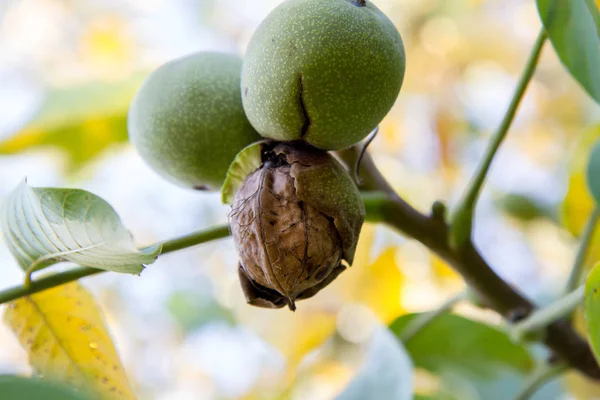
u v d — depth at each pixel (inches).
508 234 29.2
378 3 33.6
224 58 18.7
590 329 16.5
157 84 18.5
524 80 17.8
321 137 17.2
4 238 17.1
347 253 17.2
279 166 17.3
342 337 25.3
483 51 33.0
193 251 33.2
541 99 32.5
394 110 30.8
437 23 33.4
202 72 18.4
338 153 18.6
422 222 18.7
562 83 32.4
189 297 32.3
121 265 16.6
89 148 22.2
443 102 32.2
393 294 25.3
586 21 17.2
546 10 17.3
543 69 32.9
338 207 17.1
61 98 21.8
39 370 18.2
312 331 26.1
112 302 33.2
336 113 17.0
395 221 18.6
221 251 33.1
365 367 18.8
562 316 19.3
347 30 16.8
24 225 16.7
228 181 17.8
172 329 32.5
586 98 31.6
